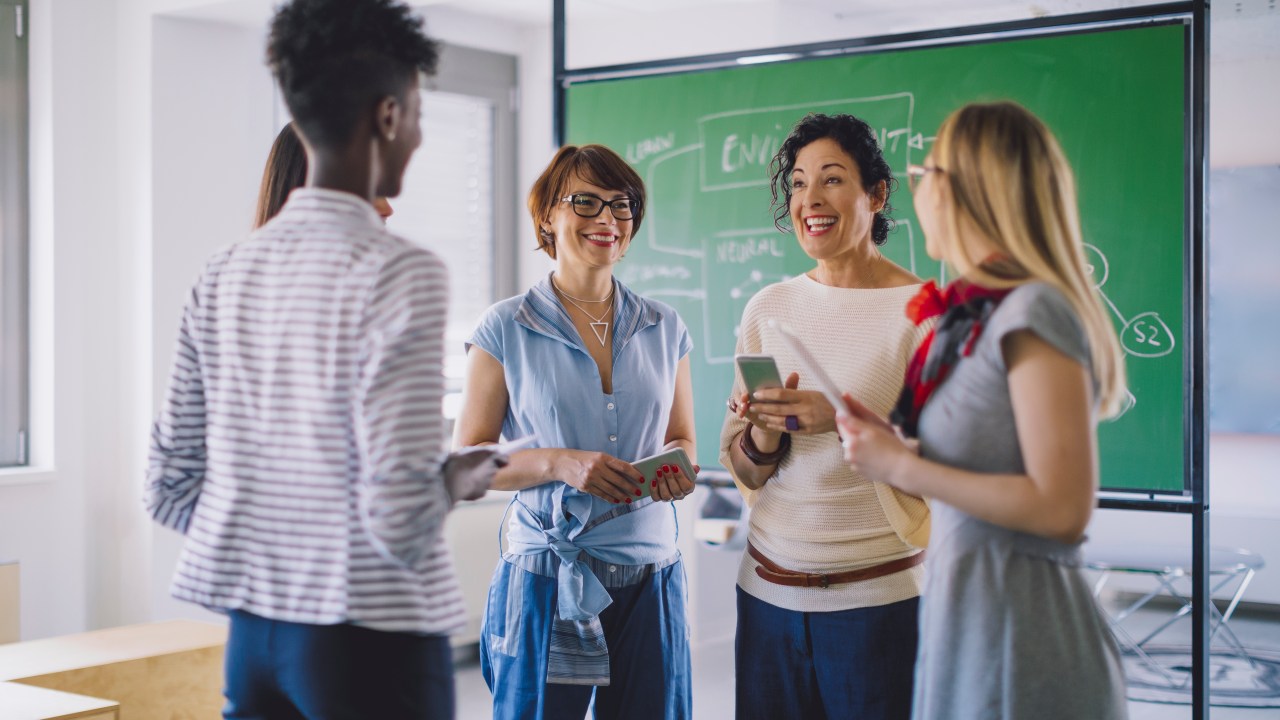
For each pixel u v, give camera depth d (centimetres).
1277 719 403
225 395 150
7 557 402
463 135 527
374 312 139
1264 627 527
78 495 421
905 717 204
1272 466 526
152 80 416
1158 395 263
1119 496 265
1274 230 523
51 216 411
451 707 154
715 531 452
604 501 222
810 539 208
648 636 226
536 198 235
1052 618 154
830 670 207
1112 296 267
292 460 144
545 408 226
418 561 140
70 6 414
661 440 237
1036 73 275
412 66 154
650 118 322
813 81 301
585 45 505
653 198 324
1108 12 264
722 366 318
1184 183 261
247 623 149
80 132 418
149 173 416
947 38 284
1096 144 268
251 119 448
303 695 145
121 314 428
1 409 413
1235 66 524
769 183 308
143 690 289
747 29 436
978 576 155
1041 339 147
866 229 216
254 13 416
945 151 159
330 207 147
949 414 156
